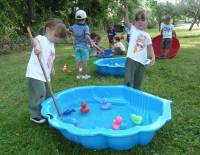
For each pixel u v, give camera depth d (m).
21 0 6.68
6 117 2.00
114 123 1.81
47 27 1.85
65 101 2.12
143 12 2.21
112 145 1.52
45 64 1.84
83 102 2.08
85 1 8.70
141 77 2.27
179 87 2.65
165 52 4.35
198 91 2.53
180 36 9.25
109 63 3.64
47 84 1.85
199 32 11.37
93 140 1.50
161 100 1.91
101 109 2.10
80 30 3.05
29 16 7.00
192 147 1.60
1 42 5.59
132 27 2.24
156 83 2.80
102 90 2.26
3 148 1.61
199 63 3.85
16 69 3.66
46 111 1.70
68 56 4.76
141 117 1.88
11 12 6.18
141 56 2.22
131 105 2.14
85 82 2.91
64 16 8.18
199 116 1.98
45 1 7.82
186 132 1.76
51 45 1.87
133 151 1.53
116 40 5.12
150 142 1.62
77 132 1.45
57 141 1.66
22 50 5.86
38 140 1.67
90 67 3.67
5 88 2.72
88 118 1.97
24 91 2.61
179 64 3.78
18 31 6.64
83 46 3.09
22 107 2.19
